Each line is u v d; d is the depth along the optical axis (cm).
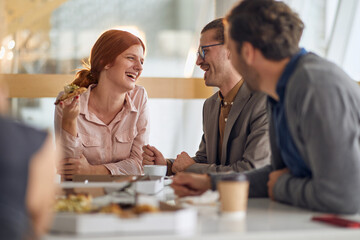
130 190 136
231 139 212
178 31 551
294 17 134
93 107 252
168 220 96
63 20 477
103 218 94
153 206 108
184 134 474
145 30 539
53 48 469
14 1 452
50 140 82
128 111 255
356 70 333
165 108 499
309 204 126
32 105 445
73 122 234
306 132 123
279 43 131
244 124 207
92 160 247
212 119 225
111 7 507
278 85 134
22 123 80
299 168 137
